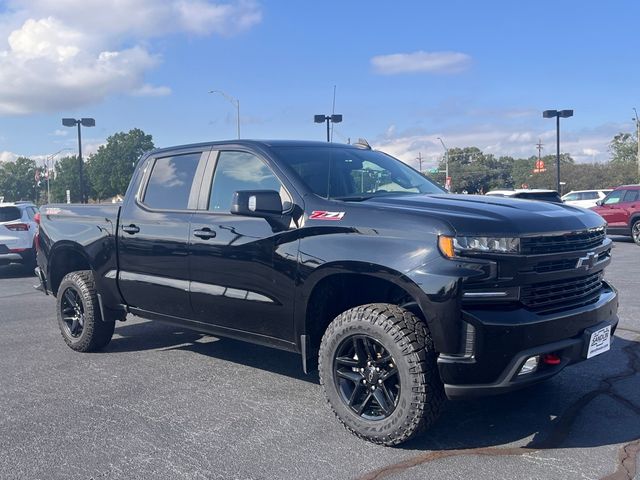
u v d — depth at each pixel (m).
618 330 7.13
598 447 4.11
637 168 57.91
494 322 3.80
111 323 6.64
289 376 5.82
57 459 4.10
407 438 4.09
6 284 13.00
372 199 4.72
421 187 5.57
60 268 7.07
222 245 5.08
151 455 4.13
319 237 4.47
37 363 6.39
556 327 4.00
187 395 5.31
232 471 3.88
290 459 4.04
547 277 4.03
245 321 5.05
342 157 5.43
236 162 5.34
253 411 4.91
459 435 4.36
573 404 4.88
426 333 4.02
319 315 4.71
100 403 5.15
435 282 3.86
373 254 4.14
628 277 11.38
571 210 4.57
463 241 3.87
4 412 4.97
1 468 3.98
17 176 100.62
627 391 5.14
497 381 3.91
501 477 3.72
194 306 5.42
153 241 5.69
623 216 18.95
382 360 4.16
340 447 4.20
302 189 4.78
